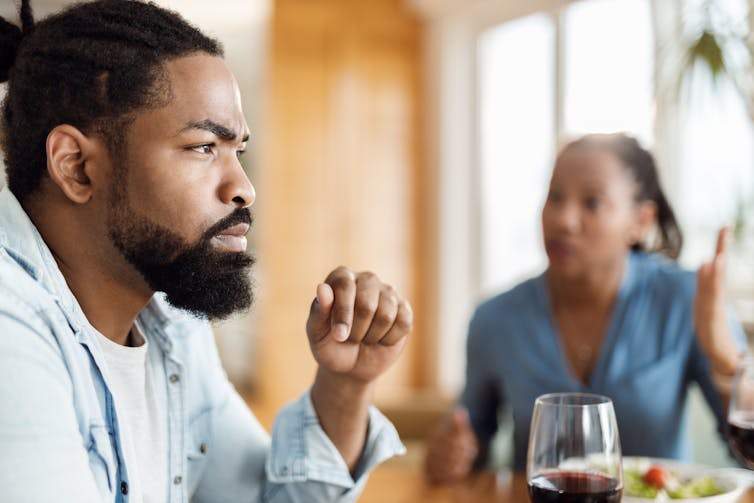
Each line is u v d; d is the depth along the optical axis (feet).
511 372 5.91
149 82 2.82
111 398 2.98
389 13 16.62
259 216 17.40
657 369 5.59
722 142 9.42
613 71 11.94
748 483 4.20
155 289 3.02
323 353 3.27
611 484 3.02
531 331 5.88
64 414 2.51
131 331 3.40
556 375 5.74
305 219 16.29
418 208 16.97
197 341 3.88
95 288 3.03
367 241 16.66
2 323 2.51
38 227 2.97
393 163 16.79
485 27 15.60
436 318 16.65
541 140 14.17
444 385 16.42
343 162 16.47
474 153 16.19
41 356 2.55
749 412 4.14
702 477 4.29
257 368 17.84
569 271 5.67
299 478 3.54
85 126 2.85
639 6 11.42
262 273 16.12
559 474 3.07
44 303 2.70
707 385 5.67
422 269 17.04
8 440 2.34
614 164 5.65
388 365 3.39
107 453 2.87
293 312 16.30
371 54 16.56
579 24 12.81
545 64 14.02
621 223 5.66
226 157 2.98
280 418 3.70
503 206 15.43
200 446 3.79
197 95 2.87
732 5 8.30
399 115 16.78
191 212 2.88
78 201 2.88
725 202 9.30
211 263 2.94
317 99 16.29
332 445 3.57
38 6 9.54
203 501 3.87
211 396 3.88
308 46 16.20
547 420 3.13
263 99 17.10
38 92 2.87
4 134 3.02
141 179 2.85
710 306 4.89
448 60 16.15
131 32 2.84
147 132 2.84
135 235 2.89
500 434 10.14
